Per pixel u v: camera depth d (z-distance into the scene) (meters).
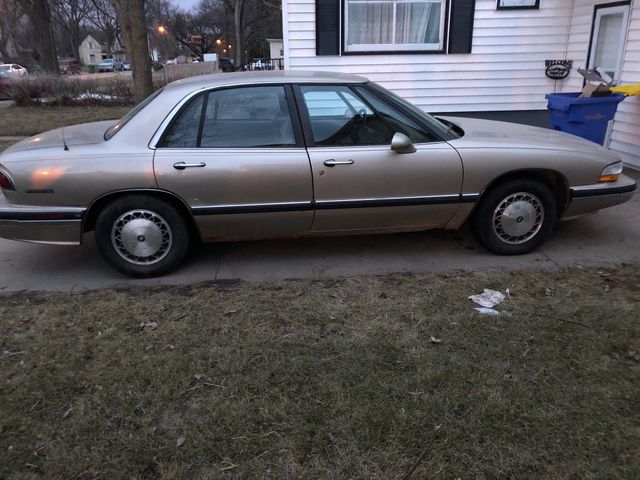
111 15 62.03
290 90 4.22
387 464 2.33
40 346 3.31
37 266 4.70
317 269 4.49
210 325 3.51
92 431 2.58
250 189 4.12
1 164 4.04
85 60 91.88
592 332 3.32
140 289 4.15
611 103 6.66
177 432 2.55
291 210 4.23
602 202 4.62
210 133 4.13
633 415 2.60
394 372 2.97
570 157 4.44
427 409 2.66
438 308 3.69
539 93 9.07
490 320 3.49
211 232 4.29
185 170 4.03
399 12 8.61
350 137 4.25
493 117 9.18
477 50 8.78
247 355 3.16
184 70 32.16
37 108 18.39
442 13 8.59
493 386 2.82
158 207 4.14
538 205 4.55
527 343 3.22
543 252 4.77
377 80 8.88
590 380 2.87
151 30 66.00
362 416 2.62
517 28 8.68
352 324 3.49
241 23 44.59
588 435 2.47
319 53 8.70
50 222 4.03
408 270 4.43
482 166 4.32
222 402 2.75
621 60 7.52
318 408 2.69
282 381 2.91
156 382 2.92
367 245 5.02
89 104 18.97
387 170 4.23
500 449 2.40
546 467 2.30
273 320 3.56
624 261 4.51
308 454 2.40
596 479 2.24
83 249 5.08
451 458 2.36
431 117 4.61
